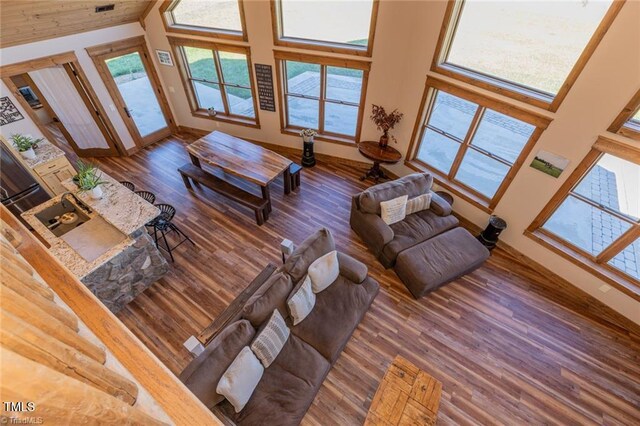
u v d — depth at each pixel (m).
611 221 3.71
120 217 3.53
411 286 3.91
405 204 4.40
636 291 3.64
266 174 4.80
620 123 3.15
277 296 3.06
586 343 3.71
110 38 5.52
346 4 4.64
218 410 2.62
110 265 3.46
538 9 3.35
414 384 2.77
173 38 5.87
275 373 2.84
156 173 6.12
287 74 5.82
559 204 3.99
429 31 4.29
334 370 3.36
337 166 6.46
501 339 3.71
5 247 0.84
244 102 6.79
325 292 3.49
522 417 3.11
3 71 4.47
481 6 3.76
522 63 3.71
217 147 5.35
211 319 3.80
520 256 4.63
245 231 4.97
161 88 6.73
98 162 6.35
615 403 3.23
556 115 3.57
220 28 5.54
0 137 4.11
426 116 5.09
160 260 4.05
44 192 4.77
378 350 3.55
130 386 0.75
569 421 3.10
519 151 4.25
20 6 3.83
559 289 4.28
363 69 5.11
